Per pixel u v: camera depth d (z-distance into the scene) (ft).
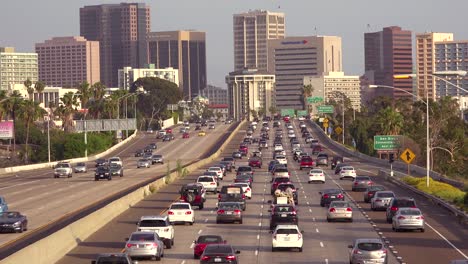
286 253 443.73
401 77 588.91
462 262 309.63
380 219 614.75
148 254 408.05
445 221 597.52
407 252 442.09
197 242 419.74
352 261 379.76
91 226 538.06
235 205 598.34
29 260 365.40
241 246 473.26
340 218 594.65
